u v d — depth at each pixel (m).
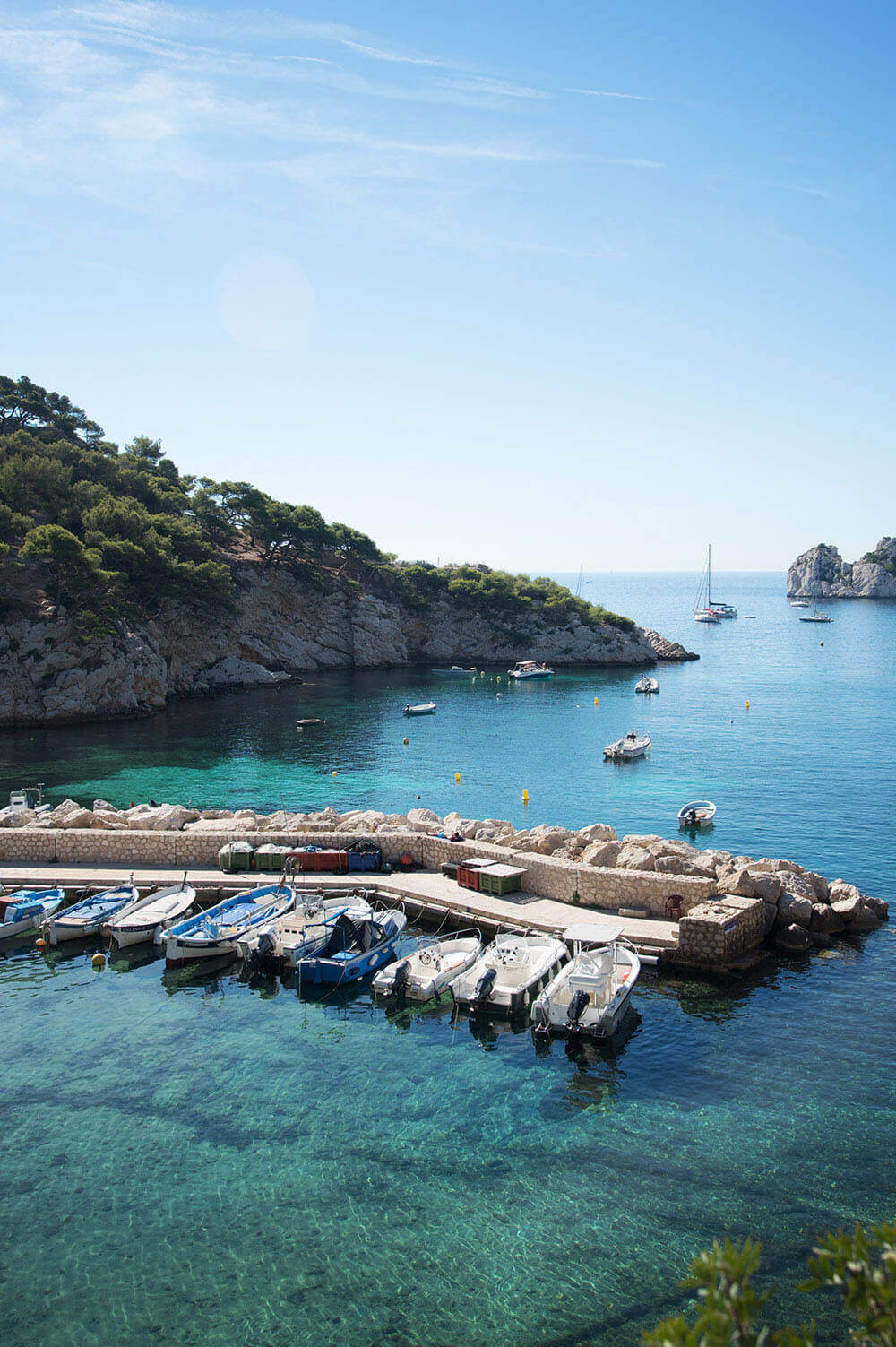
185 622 132.12
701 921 33.31
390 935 36.25
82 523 118.56
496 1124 24.09
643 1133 23.58
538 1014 28.64
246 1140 23.41
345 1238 19.81
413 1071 27.00
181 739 93.12
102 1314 17.78
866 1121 23.97
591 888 38.91
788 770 76.69
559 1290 18.23
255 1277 18.72
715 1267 8.38
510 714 110.88
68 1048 28.33
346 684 142.62
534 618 178.50
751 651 193.75
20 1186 21.53
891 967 33.91
